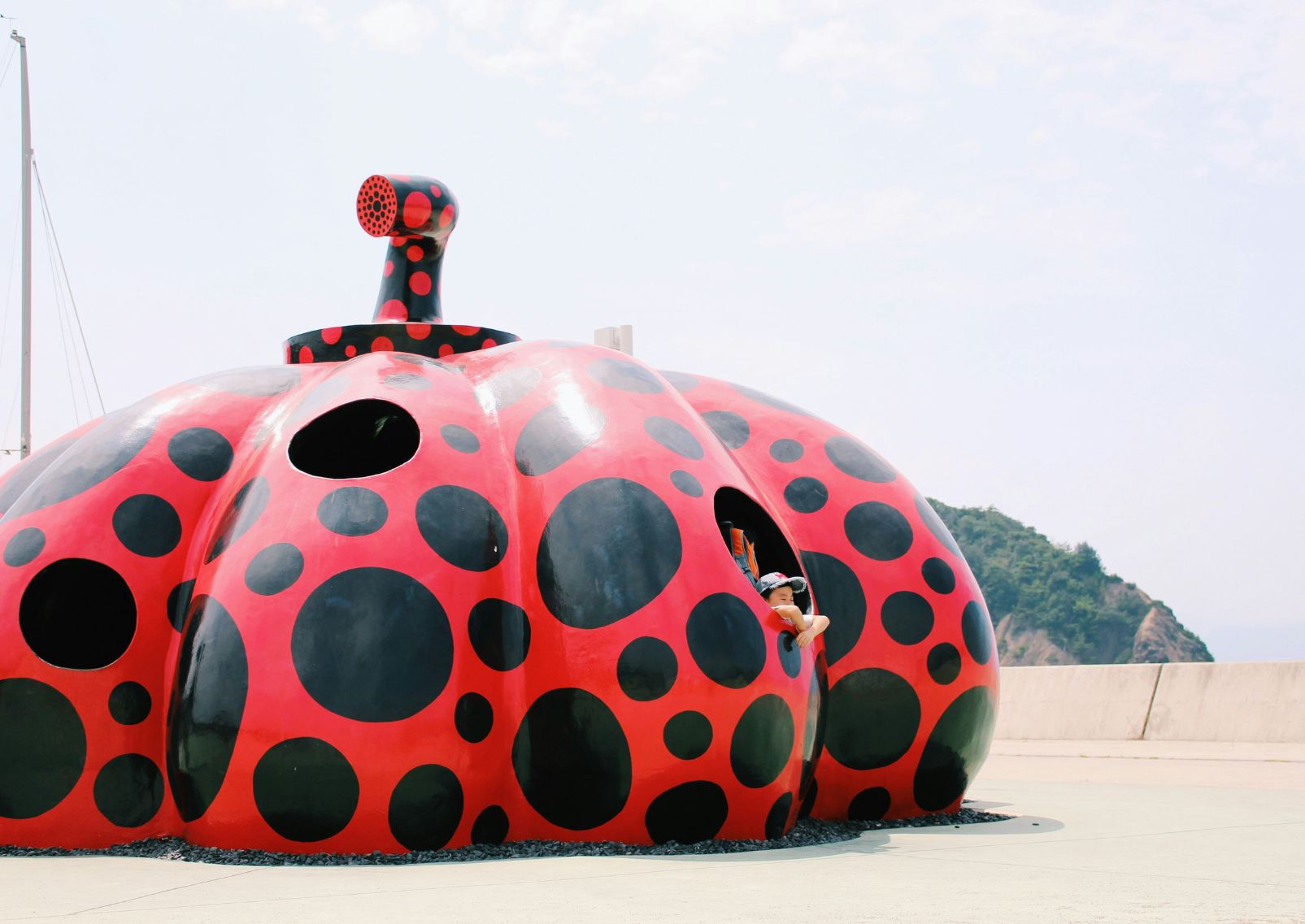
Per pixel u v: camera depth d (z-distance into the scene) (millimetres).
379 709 6848
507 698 7285
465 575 7301
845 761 8547
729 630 7164
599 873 6129
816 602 8570
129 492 7805
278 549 7184
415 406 8000
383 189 9859
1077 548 150875
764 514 8148
